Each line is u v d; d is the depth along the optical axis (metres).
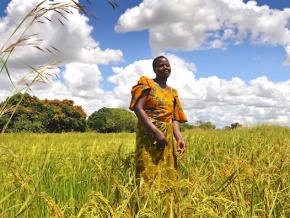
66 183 4.36
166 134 4.43
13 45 2.08
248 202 3.51
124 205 2.79
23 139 12.68
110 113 69.69
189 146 7.49
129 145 8.29
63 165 5.50
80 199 3.96
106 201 2.61
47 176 4.67
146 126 4.33
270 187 3.85
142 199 3.55
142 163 4.39
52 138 14.88
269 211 3.29
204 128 15.71
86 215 2.55
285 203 3.40
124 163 4.98
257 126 14.99
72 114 64.62
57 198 3.94
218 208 3.07
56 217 2.61
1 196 3.65
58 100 64.94
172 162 4.46
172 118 4.89
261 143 7.96
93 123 69.06
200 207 2.88
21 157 5.59
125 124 68.75
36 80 2.22
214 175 4.33
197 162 5.91
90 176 4.60
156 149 4.37
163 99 4.48
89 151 6.49
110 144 8.95
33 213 3.30
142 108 4.41
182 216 3.00
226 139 8.72
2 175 4.34
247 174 4.06
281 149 6.23
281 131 13.61
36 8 2.08
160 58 4.60
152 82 4.49
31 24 2.11
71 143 10.51
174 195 3.55
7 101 2.25
